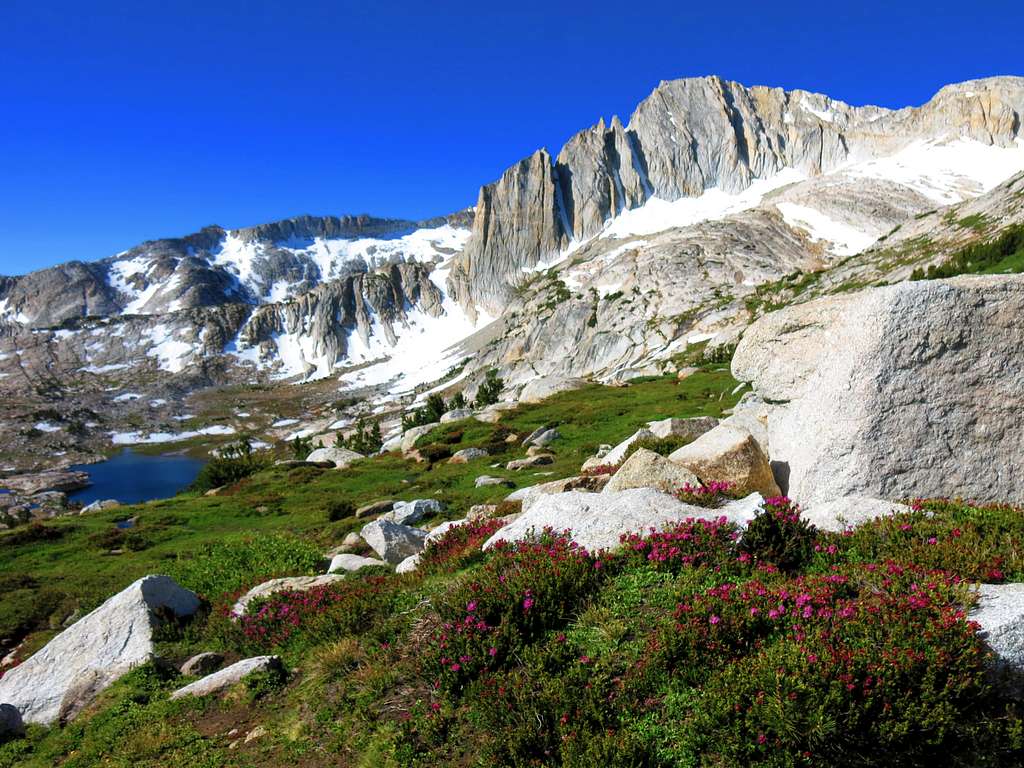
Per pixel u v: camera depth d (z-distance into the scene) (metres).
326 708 9.73
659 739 6.90
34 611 23.45
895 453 13.16
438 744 8.02
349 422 188.00
